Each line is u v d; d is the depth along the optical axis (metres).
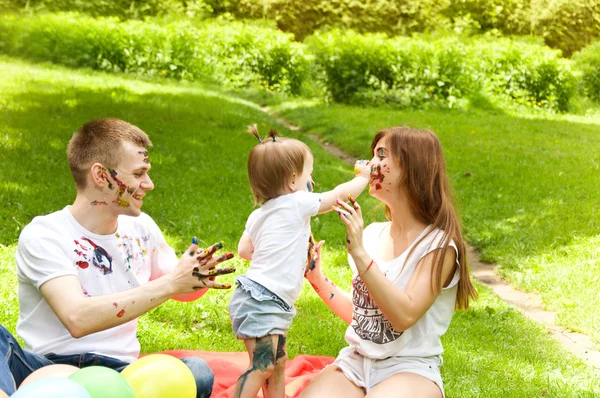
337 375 3.25
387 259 3.29
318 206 3.21
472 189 9.80
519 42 19.62
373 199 9.12
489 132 13.99
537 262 7.21
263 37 19.44
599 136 14.55
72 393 2.41
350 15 25.41
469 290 3.22
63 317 2.79
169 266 3.47
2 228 6.61
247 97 17.94
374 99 17.19
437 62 17.59
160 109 13.30
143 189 3.10
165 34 18.75
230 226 7.55
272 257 3.17
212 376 3.25
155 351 4.58
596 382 4.68
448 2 25.66
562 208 8.84
